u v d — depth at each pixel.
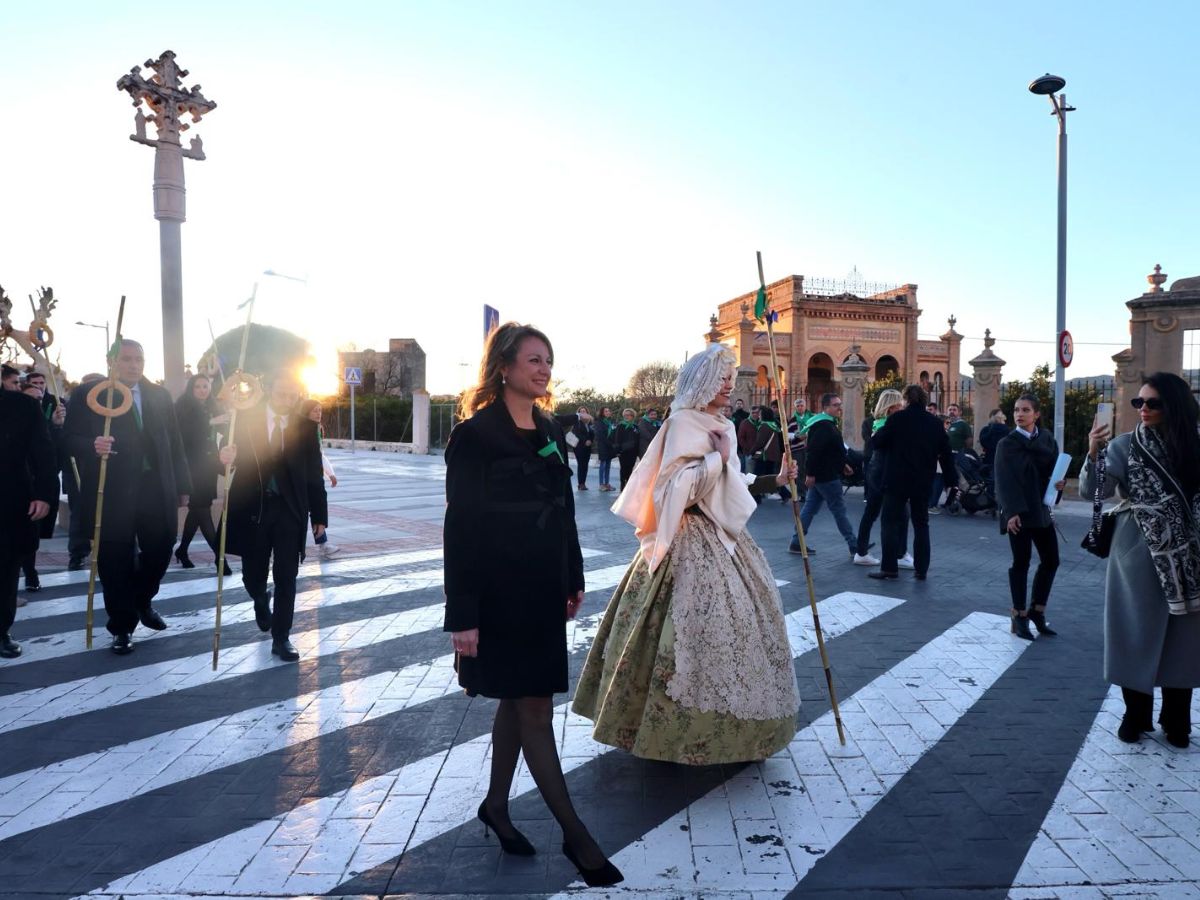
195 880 2.68
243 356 4.96
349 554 8.86
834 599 6.71
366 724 4.05
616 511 3.57
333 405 39.19
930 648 5.33
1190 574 3.55
